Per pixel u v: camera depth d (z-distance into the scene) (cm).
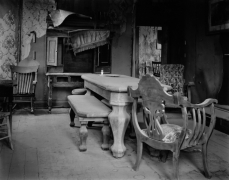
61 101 673
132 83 346
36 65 636
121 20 713
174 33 774
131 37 726
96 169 279
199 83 649
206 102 254
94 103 389
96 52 682
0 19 586
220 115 464
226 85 536
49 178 254
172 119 541
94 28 687
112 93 312
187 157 322
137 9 746
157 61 1155
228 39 537
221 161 309
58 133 424
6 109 362
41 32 650
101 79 407
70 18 665
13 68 584
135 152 335
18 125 475
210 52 606
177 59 767
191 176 265
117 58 720
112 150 313
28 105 644
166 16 765
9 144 352
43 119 532
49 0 649
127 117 314
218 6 570
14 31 622
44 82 656
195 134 251
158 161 304
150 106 254
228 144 379
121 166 288
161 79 605
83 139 332
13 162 295
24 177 255
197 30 661
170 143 239
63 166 286
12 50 621
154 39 1145
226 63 533
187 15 714
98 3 688
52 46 636
